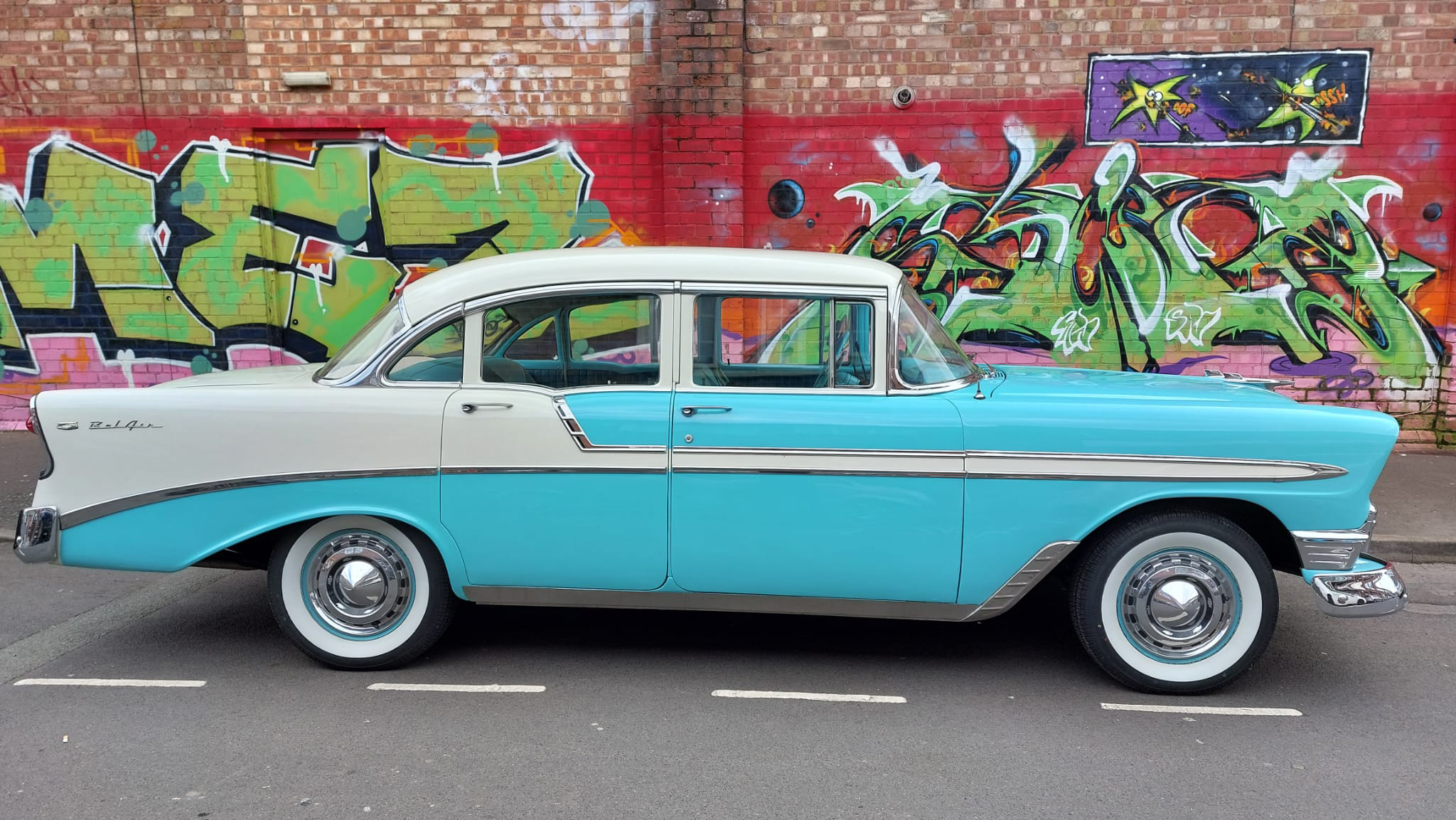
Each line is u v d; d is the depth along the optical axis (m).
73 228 8.01
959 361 4.00
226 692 3.68
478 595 3.81
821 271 3.72
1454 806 2.91
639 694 3.68
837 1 7.45
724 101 7.46
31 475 6.88
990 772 3.10
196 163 7.86
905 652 4.14
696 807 2.88
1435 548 5.45
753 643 4.23
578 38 7.59
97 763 3.12
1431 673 3.93
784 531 3.65
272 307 8.08
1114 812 2.86
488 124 7.72
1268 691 3.75
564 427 3.66
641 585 3.75
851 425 3.60
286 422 3.68
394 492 3.70
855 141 7.62
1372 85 7.30
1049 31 7.40
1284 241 7.57
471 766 3.12
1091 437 3.55
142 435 3.70
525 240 7.88
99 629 4.37
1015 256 7.71
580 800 2.91
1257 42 7.32
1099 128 7.49
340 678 3.83
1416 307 7.60
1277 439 3.52
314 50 7.66
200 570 5.32
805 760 3.17
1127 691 3.74
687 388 3.70
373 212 7.89
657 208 7.77
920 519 3.62
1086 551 3.74
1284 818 2.84
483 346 3.75
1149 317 7.74
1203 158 7.49
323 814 2.82
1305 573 3.60
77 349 8.20
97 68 7.77
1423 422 7.75
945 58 7.48
